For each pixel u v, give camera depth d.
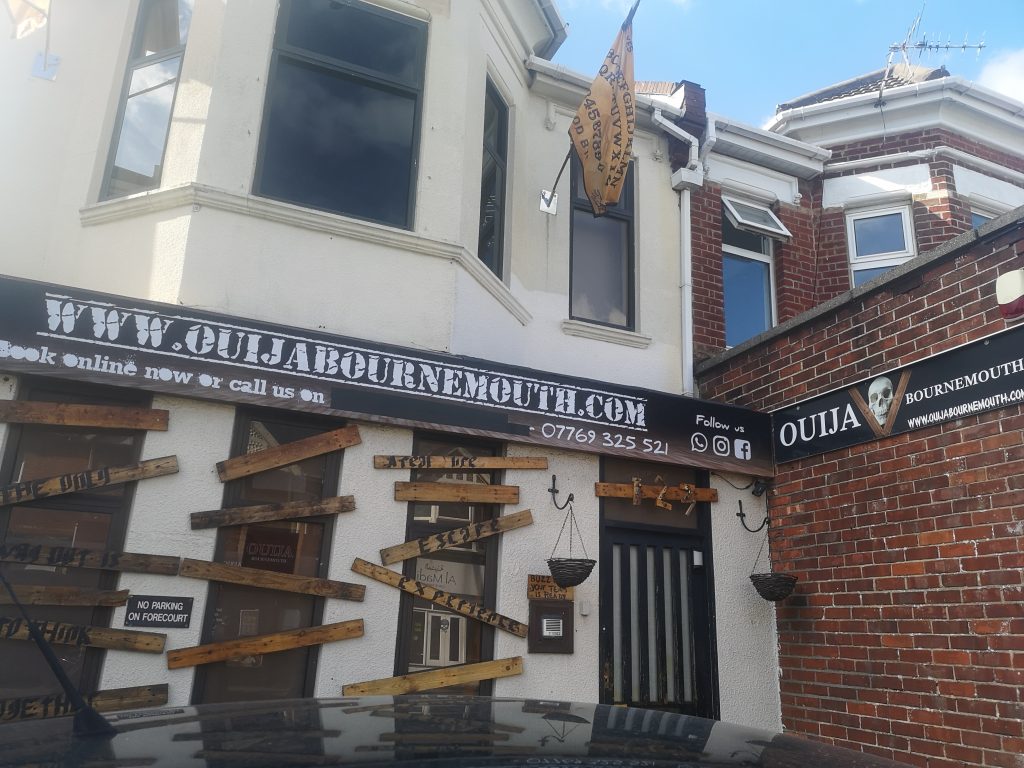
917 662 5.21
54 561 4.46
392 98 6.34
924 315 5.45
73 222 5.81
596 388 6.13
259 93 5.79
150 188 5.84
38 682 4.41
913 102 8.77
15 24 5.52
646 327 7.50
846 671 5.72
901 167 8.73
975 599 4.89
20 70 6.05
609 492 6.12
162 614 4.64
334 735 1.77
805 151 8.71
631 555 6.31
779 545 6.50
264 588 4.93
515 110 7.34
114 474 4.67
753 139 8.45
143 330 4.79
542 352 6.97
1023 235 4.86
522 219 7.22
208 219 5.38
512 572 5.67
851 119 8.98
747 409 6.67
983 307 5.05
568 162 7.74
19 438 4.65
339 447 5.25
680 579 6.44
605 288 7.65
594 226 7.78
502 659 5.45
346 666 5.00
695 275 7.84
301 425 5.32
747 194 8.54
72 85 6.18
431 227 6.02
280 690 4.88
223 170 5.52
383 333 5.68
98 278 5.55
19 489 4.48
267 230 5.52
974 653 4.85
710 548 6.43
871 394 5.78
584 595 5.88
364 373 5.32
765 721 6.22
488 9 7.01
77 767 1.50
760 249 8.60
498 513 5.73
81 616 4.55
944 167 8.57
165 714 2.03
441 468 5.52
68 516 4.69
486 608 5.51
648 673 6.11
